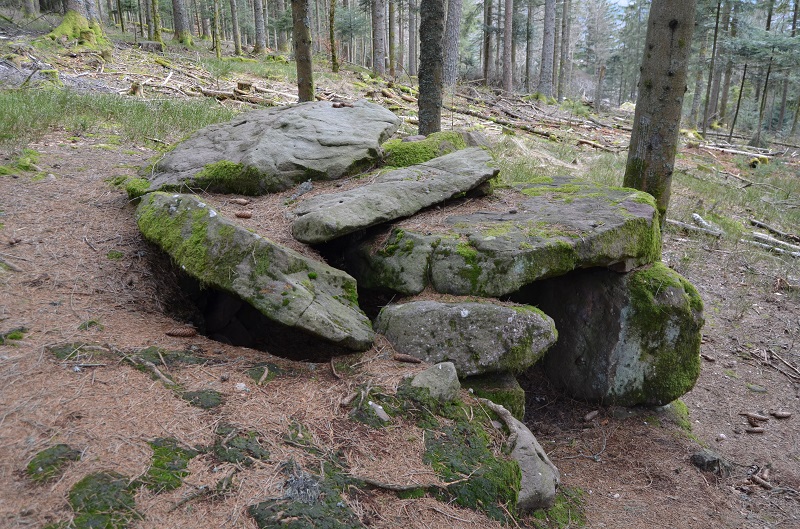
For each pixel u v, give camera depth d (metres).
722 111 30.53
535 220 4.27
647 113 5.80
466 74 31.47
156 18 20.70
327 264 3.96
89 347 2.97
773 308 7.05
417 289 3.88
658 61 5.65
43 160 6.00
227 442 2.45
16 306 3.23
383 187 4.45
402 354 3.50
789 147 22.17
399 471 2.57
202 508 2.09
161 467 2.23
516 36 35.53
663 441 4.38
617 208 4.48
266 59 23.84
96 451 2.23
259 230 4.07
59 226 4.42
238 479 2.26
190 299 4.34
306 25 8.26
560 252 3.85
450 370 3.24
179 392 2.76
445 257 3.87
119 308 3.59
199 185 4.86
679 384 4.59
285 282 3.42
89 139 7.23
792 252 8.56
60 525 1.87
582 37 62.12
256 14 26.47
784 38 18.89
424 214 4.48
